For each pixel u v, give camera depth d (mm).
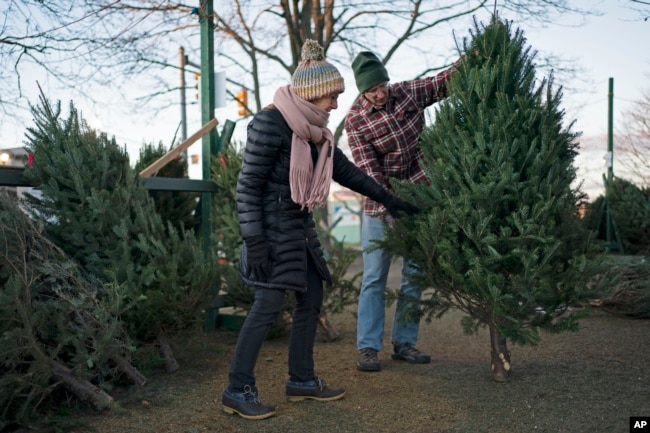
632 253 8227
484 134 3238
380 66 3809
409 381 3555
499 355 3438
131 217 3691
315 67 2969
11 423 2775
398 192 3408
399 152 3947
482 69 3295
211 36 5152
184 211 5012
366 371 3816
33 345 2746
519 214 3113
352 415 2998
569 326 3064
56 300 3027
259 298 3023
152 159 5078
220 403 3186
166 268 3555
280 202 3004
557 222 3186
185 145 4668
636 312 5191
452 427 2789
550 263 3166
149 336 3629
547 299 3074
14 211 3135
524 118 3262
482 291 3039
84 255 3492
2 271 2926
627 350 4055
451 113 3371
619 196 8398
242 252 3154
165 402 3186
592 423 2746
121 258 3453
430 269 3293
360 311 3936
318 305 3271
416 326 4062
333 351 4461
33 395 2799
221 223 4953
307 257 3207
